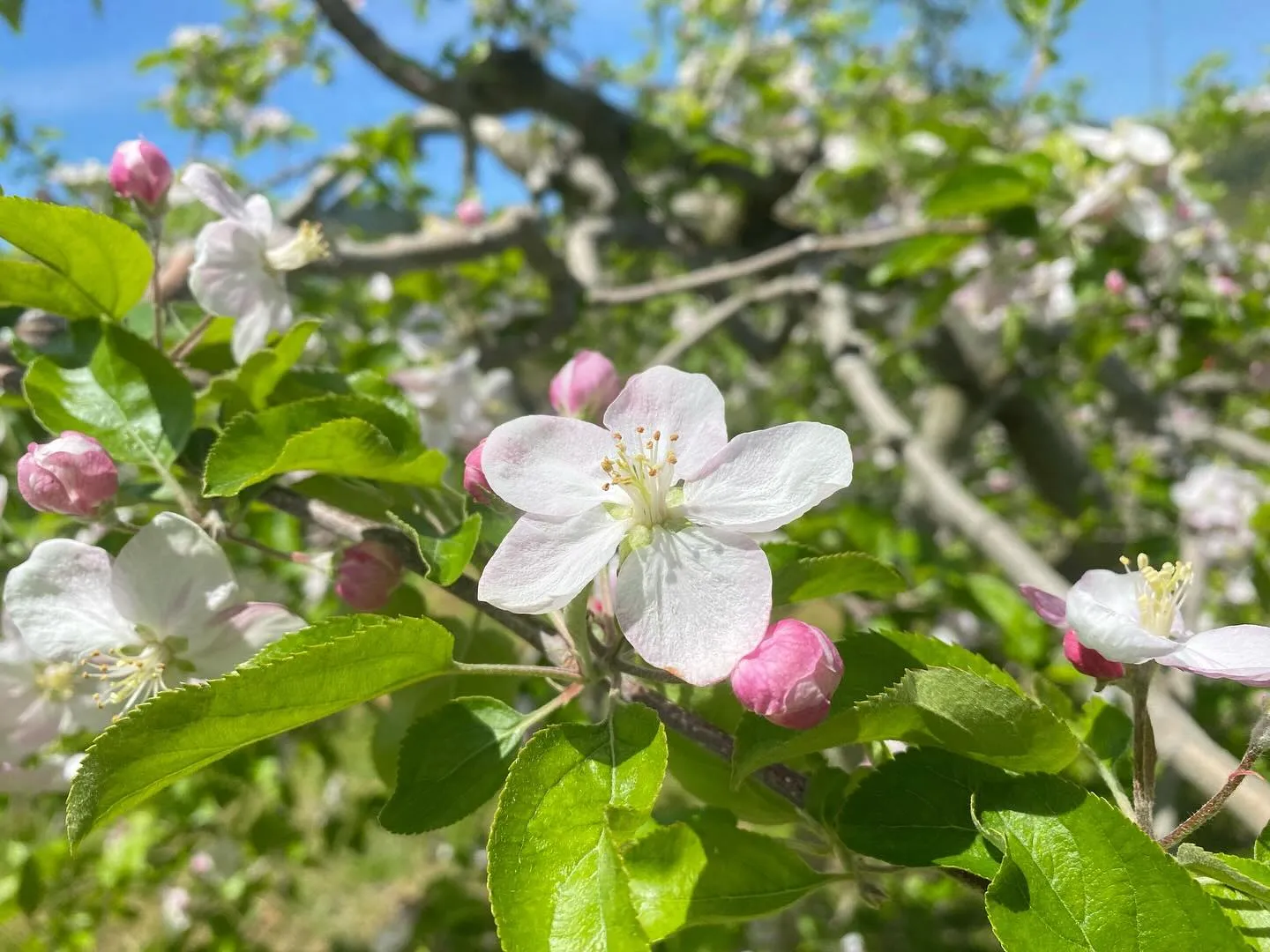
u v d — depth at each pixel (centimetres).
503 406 32
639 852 12
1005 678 12
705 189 57
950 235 34
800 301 49
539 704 24
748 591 11
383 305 45
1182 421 53
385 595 15
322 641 11
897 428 35
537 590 12
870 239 37
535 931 10
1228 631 11
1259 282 41
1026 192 31
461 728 13
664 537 12
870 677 12
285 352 17
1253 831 15
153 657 14
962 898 44
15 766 17
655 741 11
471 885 47
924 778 12
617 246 58
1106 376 52
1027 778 11
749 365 75
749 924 42
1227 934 10
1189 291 34
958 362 55
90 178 42
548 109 51
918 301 46
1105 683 12
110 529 16
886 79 68
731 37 73
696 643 11
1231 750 31
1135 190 31
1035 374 53
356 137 47
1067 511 57
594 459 12
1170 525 48
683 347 41
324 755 35
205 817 41
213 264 17
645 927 11
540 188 54
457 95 46
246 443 15
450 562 13
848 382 38
